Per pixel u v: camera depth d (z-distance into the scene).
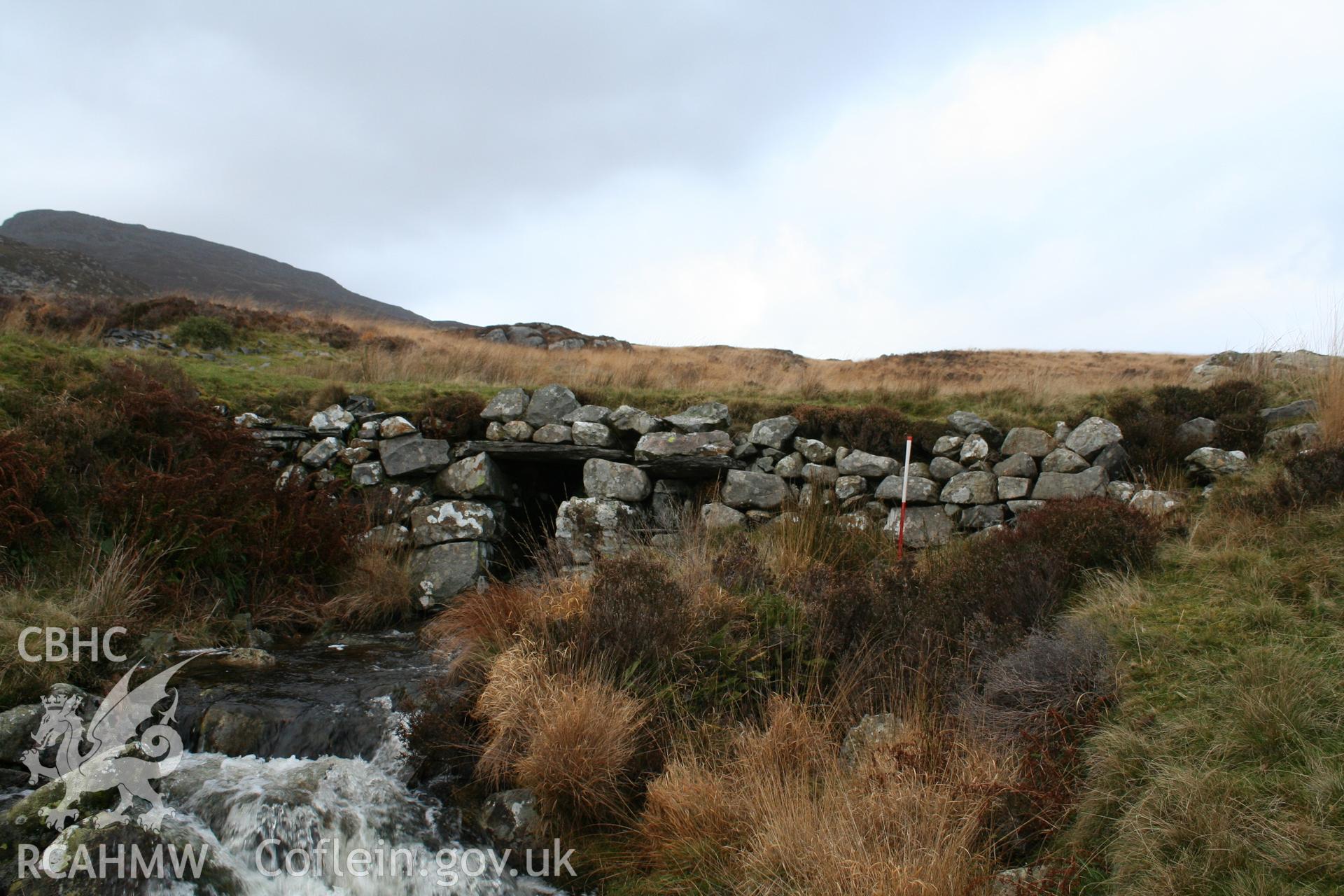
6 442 7.32
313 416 10.57
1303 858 3.27
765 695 5.80
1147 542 6.57
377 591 8.84
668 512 10.02
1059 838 3.98
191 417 9.14
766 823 4.39
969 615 6.07
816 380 13.34
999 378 13.32
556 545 9.06
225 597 7.89
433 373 14.22
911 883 3.59
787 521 8.69
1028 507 8.74
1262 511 6.73
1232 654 4.81
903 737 4.84
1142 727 4.36
